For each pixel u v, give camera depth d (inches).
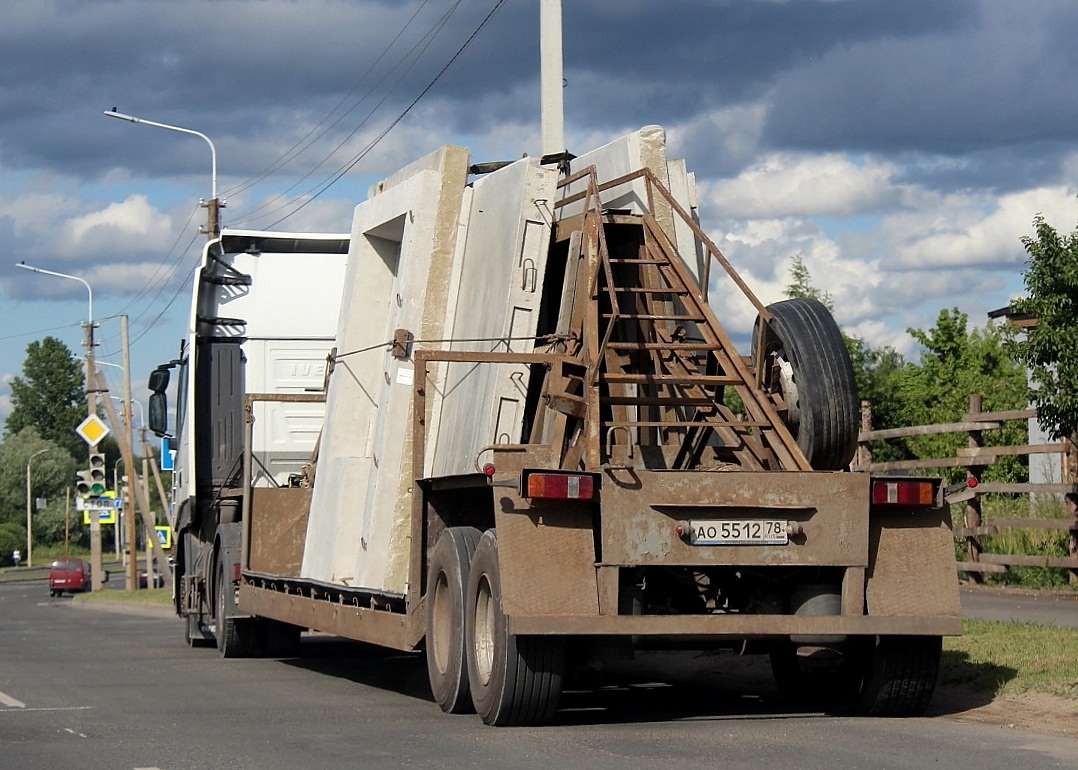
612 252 464.1
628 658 387.5
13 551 5265.8
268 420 740.0
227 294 761.6
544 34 740.0
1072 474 742.5
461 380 462.3
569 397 399.5
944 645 508.7
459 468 450.0
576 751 334.0
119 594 1903.3
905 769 301.9
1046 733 359.3
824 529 373.7
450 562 403.2
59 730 394.3
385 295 546.6
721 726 379.9
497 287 446.9
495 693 374.0
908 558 380.5
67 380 6850.4
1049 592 721.0
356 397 539.2
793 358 391.9
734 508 370.0
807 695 441.7
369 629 464.4
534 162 442.0
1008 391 1227.2
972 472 804.0
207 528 756.0
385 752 339.3
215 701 466.9
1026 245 716.0
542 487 359.6
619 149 476.1
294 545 639.8
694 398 406.3
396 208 509.0
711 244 423.5
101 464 2000.5
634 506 365.7
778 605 392.2
